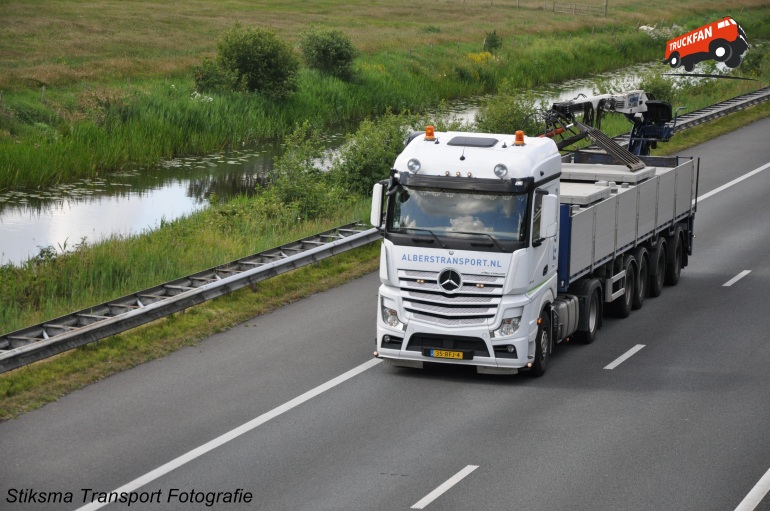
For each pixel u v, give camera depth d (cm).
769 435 2888
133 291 4275
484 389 3322
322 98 11344
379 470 2572
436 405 3136
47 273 4534
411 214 3378
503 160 3334
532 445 2780
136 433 2814
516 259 3291
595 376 3484
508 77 13562
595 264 3888
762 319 4253
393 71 12962
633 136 5462
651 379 3450
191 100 10200
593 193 3969
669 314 4356
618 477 2548
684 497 2423
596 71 15300
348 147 6969
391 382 3366
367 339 3862
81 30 15275
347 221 5703
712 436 2872
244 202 6375
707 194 6912
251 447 2725
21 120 9244
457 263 3328
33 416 2942
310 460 2636
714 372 3534
